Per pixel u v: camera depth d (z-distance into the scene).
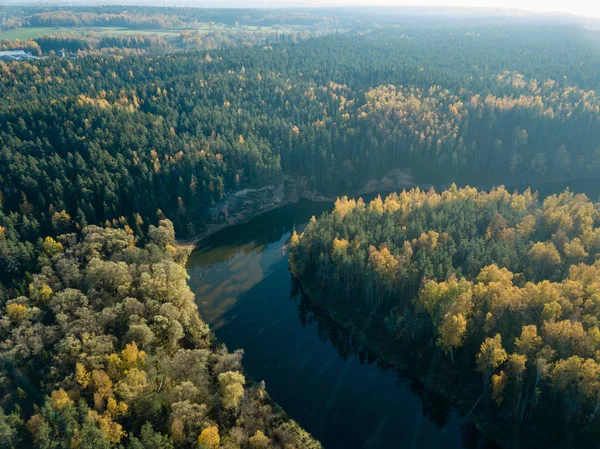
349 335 111.38
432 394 92.31
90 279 106.94
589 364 71.25
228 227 175.75
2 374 80.12
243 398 82.06
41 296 101.50
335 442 83.12
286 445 75.00
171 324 95.81
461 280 97.62
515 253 111.50
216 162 178.62
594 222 127.69
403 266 108.25
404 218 136.62
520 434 80.19
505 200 143.88
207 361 90.38
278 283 136.75
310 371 100.69
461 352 93.75
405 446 82.31
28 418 73.56
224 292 132.62
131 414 73.50
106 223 143.50
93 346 84.38
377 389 95.25
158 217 158.62
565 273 106.31
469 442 82.81
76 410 70.44
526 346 80.81
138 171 166.00
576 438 75.25
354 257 114.12
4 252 119.31
